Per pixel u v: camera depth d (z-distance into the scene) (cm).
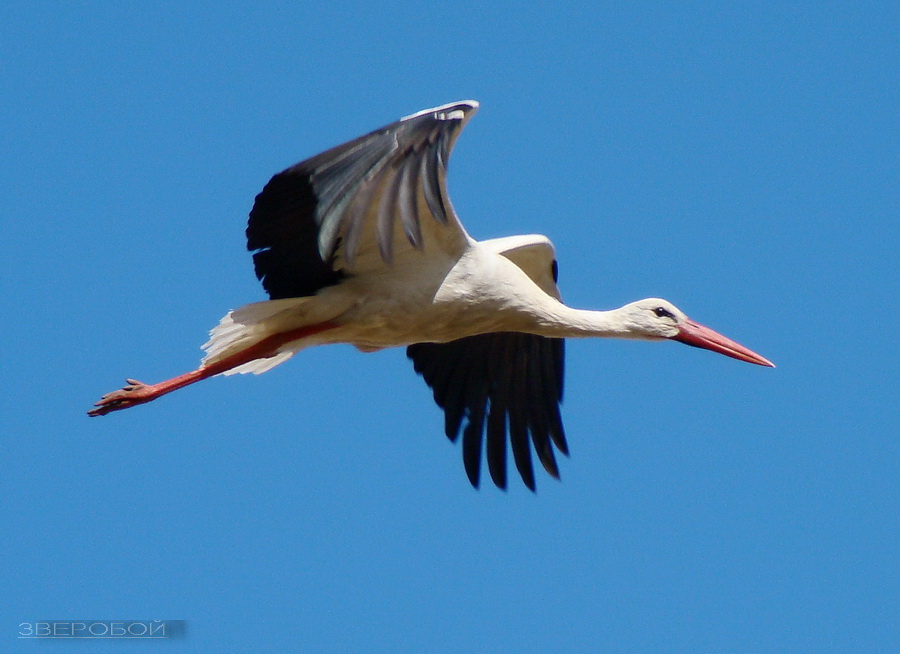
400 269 1367
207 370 1384
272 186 1234
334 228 1197
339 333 1384
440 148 1190
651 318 1544
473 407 1636
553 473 1641
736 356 1551
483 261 1399
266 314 1349
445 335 1408
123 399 1382
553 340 1648
